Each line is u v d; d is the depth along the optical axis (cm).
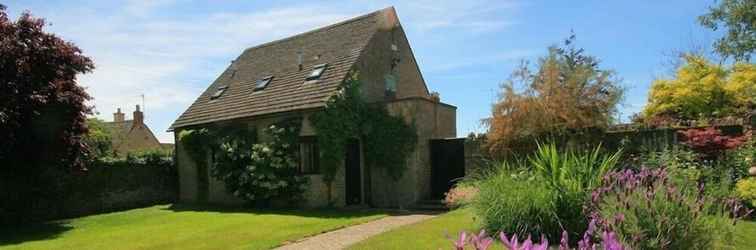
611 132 1320
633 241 483
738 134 1181
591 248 329
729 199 661
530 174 802
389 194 1603
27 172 1543
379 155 1620
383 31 1897
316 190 1620
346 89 1645
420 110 1572
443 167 1595
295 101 1700
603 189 620
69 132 1525
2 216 1591
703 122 1271
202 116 2109
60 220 1662
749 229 745
